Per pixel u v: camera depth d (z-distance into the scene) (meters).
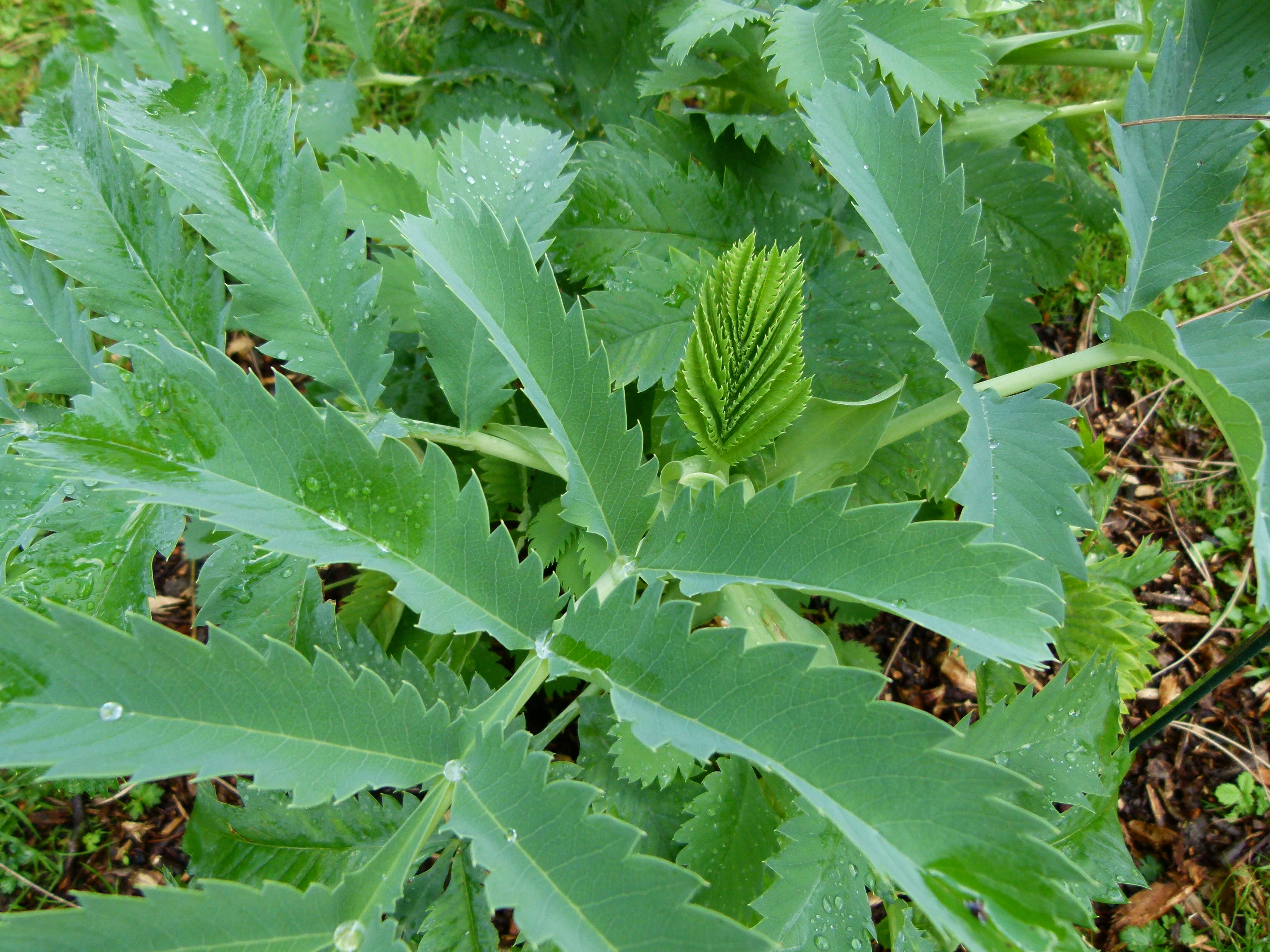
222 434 0.29
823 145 0.36
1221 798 0.63
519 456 0.43
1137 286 0.39
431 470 0.30
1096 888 0.41
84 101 0.38
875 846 0.25
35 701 0.25
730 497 0.32
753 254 0.34
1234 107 0.39
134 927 0.25
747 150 0.55
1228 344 0.37
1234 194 0.84
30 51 0.83
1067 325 0.81
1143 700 0.68
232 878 0.40
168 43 0.54
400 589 0.30
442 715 0.30
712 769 0.48
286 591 0.40
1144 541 0.54
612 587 0.34
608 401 0.33
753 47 0.53
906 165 0.38
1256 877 0.61
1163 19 0.53
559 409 0.33
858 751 0.26
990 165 0.55
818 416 0.42
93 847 0.59
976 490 0.35
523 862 0.27
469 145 0.42
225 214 0.37
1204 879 0.61
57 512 0.37
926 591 0.29
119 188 0.38
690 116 0.53
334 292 0.39
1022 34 0.84
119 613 0.37
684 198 0.51
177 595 0.66
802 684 0.27
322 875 0.41
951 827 0.25
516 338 0.33
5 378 0.38
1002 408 0.38
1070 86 0.86
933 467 0.51
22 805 0.58
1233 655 0.49
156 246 0.39
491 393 0.41
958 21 0.45
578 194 0.50
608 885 0.26
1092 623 0.48
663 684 0.29
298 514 0.30
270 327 0.38
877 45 0.44
